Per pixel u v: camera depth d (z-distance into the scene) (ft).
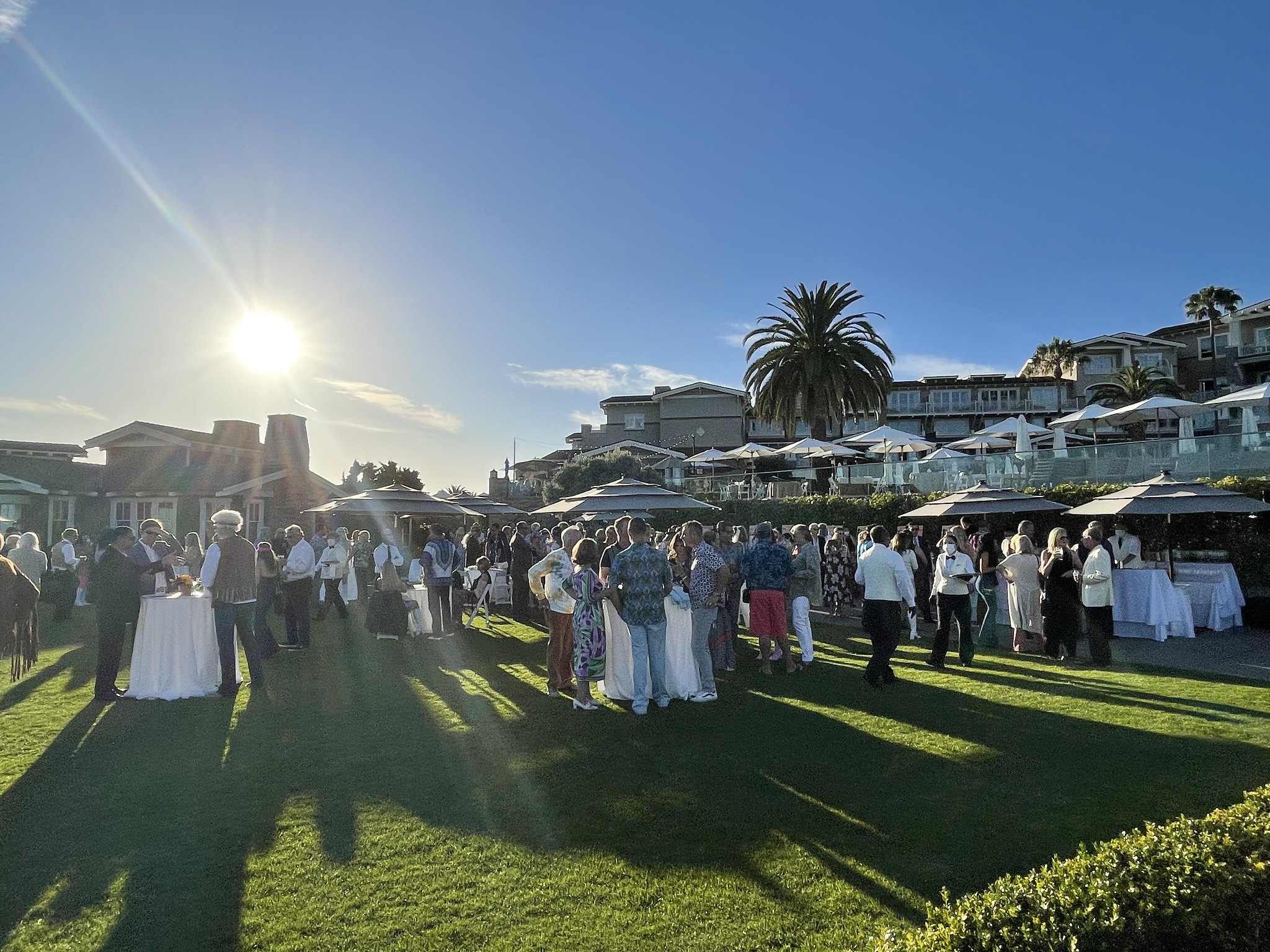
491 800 17.25
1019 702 25.53
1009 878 10.12
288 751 21.11
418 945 11.44
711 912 12.24
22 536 41.34
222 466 111.96
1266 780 17.54
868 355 107.24
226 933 11.81
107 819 16.22
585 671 25.85
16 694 28.37
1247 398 69.87
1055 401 185.47
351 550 55.42
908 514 45.85
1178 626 38.55
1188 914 9.02
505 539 60.75
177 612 27.71
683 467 166.81
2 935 11.76
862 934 11.49
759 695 27.48
